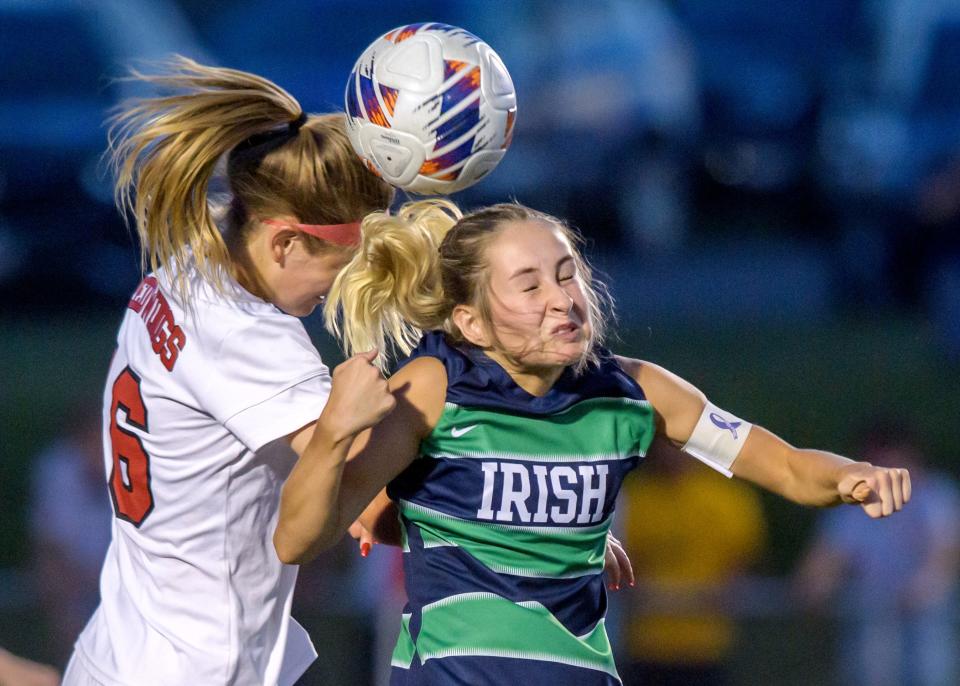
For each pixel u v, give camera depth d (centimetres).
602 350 1093
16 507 3231
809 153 5262
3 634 2292
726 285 5138
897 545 2375
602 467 1037
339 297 1091
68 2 4700
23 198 4756
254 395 1052
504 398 1023
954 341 4462
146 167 1079
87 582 2350
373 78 1070
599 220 5038
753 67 5169
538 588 1027
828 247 5325
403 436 1014
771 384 4066
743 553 2405
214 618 1109
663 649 2277
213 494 1096
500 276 1025
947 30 5116
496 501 1017
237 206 1094
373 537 1166
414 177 1079
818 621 2331
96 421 2448
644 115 4953
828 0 5156
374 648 2188
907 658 2348
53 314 4903
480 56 1077
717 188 5319
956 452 3606
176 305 1086
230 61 4700
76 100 4744
